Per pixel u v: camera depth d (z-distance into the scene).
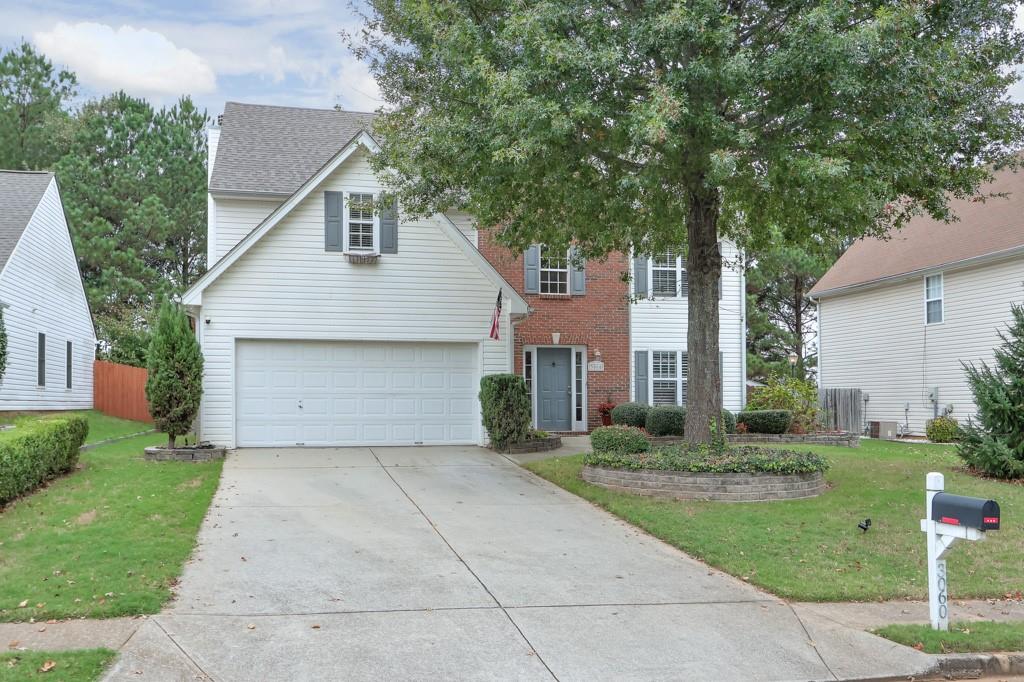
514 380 16.98
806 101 11.38
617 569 8.68
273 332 17.14
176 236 39.28
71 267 27.20
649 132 10.03
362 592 7.65
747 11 12.16
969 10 11.44
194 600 7.24
